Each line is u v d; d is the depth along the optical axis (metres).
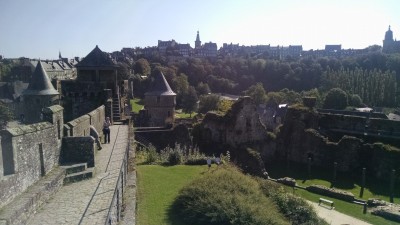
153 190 18.52
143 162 25.81
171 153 25.97
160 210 15.86
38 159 12.72
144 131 35.16
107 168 15.95
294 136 36.38
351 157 32.59
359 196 26.47
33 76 31.44
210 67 125.38
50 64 84.75
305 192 26.81
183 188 17.36
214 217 14.97
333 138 37.31
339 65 124.12
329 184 29.52
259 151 35.62
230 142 34.09
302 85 114.06
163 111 49.81
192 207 15.56
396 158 30.16
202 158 25.80
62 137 15.76
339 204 23.92
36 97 30.66
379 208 22.27
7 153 10.73
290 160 36.56
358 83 91.44
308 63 131.25
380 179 30.75
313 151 34.78
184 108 89.06
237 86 117.75
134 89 101.56
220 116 35.03
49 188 12.23
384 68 111.38
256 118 35.31
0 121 40.53
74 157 15.87
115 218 12.60
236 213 15.33
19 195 10.95
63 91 33.22
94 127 21.91
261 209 16.20
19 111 48.59
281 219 16.86
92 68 35.00
